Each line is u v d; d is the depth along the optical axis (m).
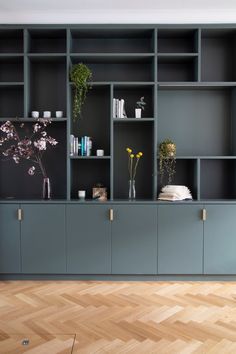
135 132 3.82
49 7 3.38
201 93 3.80
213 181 3.83
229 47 3.78
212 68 3.78
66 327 2.46
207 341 2.27
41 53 3.68
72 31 3.57
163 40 3.79
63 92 3.80
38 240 3.44
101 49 3.80
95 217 3.43
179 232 3.42
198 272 3.42
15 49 3.80
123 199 3.61
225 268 3.42
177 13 3.45
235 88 3.65
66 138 3.73
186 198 3.54
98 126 3.81
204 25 3.48
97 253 3.44
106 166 3.83
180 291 3.17
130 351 2.14
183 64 3.79
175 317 2.62
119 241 3.42
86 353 2.12
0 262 3.45
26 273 3.45
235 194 3.69
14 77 3.80
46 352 2.11
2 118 3.50
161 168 3.63
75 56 3.51
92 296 3.05
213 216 3.42
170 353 2.12
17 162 3.54
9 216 3.45
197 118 3.81
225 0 3.26
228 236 3.42
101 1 3.27
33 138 3.82
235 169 3.68
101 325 2.49
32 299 2.98
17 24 3.50
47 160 3.84
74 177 3.82
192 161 3.71
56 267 3.44
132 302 2.91
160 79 3.79
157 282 3.43
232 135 3.76
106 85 3.52
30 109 3.72
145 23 3.49
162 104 3.80
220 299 2.98
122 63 3.79
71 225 3.44
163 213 3.42
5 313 2.69
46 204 3.44
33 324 2.50
